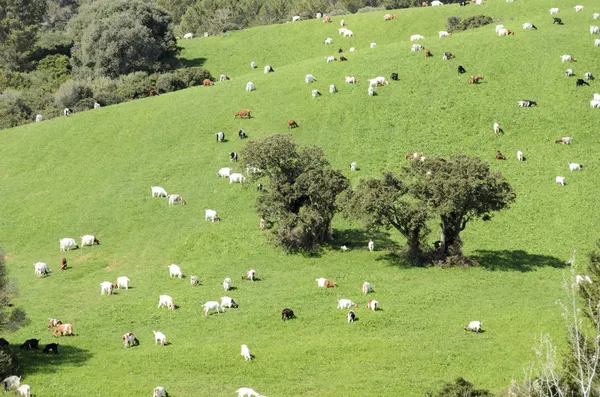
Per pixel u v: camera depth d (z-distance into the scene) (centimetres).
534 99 8975
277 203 6631
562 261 6272
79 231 7356
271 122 9044
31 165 8831
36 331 5262
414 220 6147
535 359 4472
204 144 8769
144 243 6994
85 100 10844
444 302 5509
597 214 6994
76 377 4400
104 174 8438
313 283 5938
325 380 4338
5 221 7650
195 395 4169
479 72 9562
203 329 5191
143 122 9456
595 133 8344
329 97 9369
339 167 7969
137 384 4303
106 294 5928
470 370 4400
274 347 4828
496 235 6819
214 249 6725
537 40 10156
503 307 5384
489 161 7969
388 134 8531
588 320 4897
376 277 6034
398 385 4222
